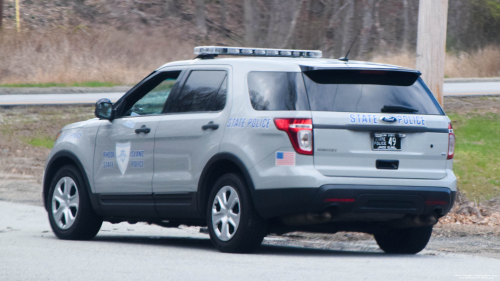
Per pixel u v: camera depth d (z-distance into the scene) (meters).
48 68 98.69
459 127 57.88
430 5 33.84
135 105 25.02
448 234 29.78
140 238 26.95
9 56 99.69
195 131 22.36
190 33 147.25
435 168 21.59
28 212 33.53
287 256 21.27
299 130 20.09
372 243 27.59
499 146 49.38
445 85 92.31
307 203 19.94
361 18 145.38
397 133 21.03
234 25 156.38
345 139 20.38
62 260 19.31
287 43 148.00
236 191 21.09
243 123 21.14
